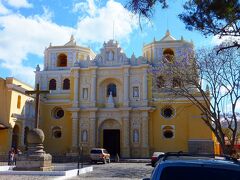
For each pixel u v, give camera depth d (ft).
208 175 17.48
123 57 159.43
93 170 92.27
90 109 154.40
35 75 181.57
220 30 33.55
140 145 148.77
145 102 151.23
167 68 117.91
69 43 183.93
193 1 32.94
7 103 132.36
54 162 133.08
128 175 79.05
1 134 129.70
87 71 160.86
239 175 17.29
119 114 153.89
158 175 17.93
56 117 161.68
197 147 141.59
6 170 77.87
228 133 127.13
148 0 25.75
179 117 148.56
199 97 140.67
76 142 153.28
